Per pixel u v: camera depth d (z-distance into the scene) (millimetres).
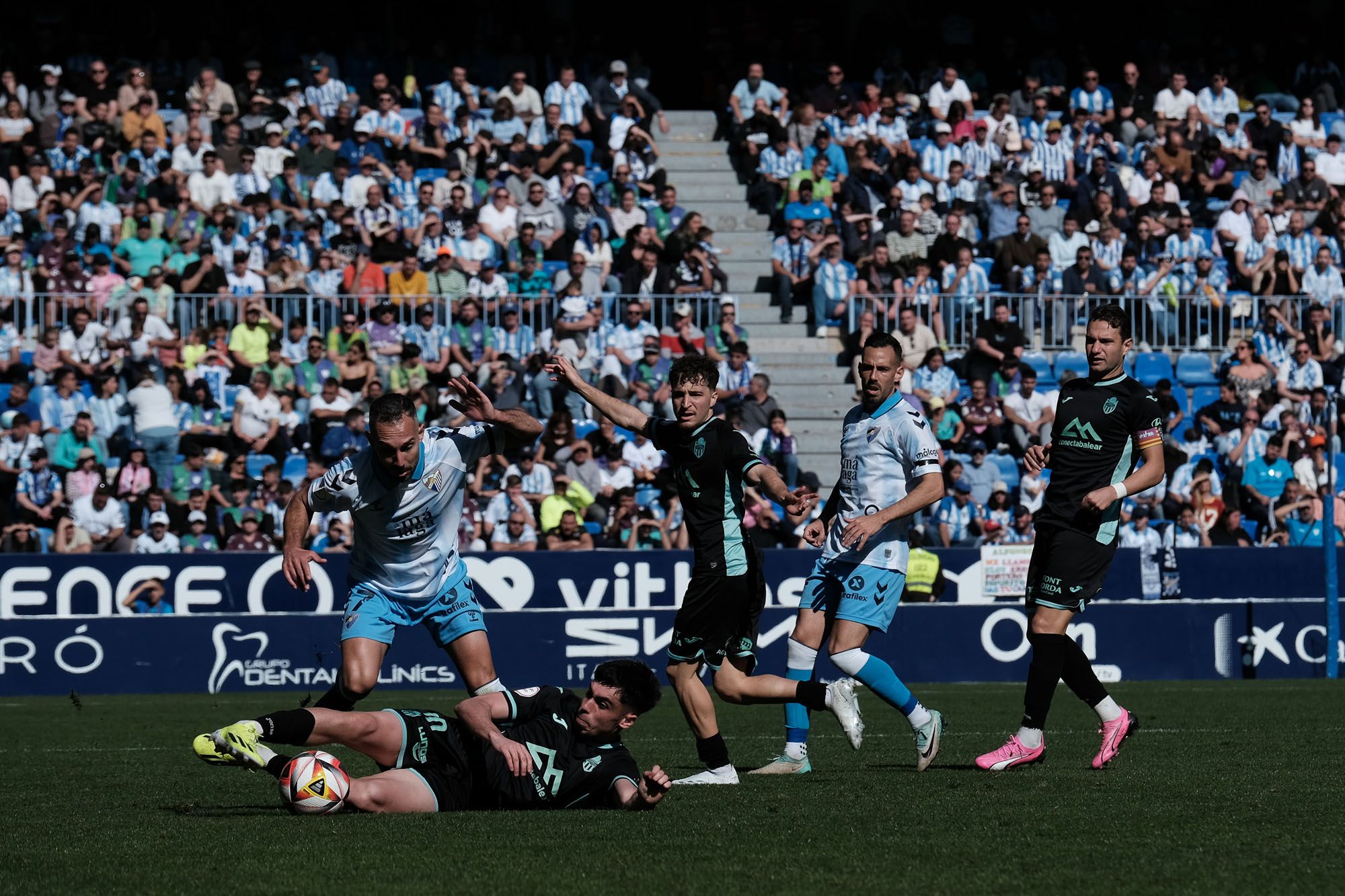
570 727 15961
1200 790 17422
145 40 59812
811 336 52875
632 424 18438
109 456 43625
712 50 65000
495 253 51969
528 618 37250
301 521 16734
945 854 13430
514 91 59594
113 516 41094
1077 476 19719
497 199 52594
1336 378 52469
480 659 17016
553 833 14320
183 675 36094
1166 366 53094
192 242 49500
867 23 65688
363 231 51031
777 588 38281
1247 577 41000
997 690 35344
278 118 55938
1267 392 50344
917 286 52250
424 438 16766
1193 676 39438
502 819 15188
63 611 36375
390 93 57781
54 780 19781
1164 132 61656
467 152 54844
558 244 52500
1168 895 11812
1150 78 64938
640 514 43312
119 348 45031
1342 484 49000
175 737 25875
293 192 52594
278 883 12258
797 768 19516
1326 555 39844
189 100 56250
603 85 60125
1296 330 53531
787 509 17750
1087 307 52906
